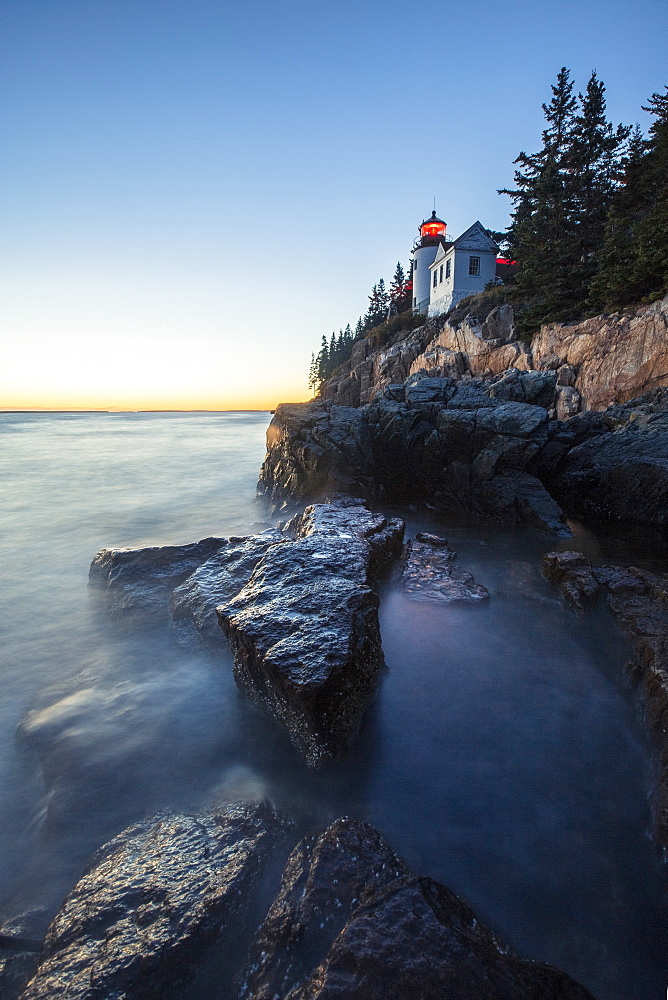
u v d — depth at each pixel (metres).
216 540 10.05
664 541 13.25
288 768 4.89
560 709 5.88
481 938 2.85
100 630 8.12
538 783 4.76
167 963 2.79
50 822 4.35
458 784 4.75
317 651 4.92
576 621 8.08
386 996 2.35
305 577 6.36
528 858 3.98
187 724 5.62
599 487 16.09
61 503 19.58
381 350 48.66
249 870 3.47
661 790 4.36
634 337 20.66
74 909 3.24
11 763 5.11
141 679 6.59
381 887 3.10
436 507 17.84
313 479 18.47
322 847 3.54
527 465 16.53
